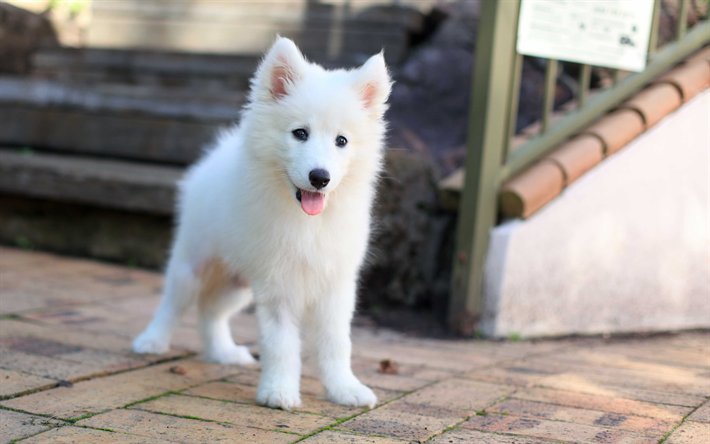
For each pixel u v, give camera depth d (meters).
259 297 2.07
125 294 2.83
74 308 2.62
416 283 2.90
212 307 2.30
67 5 4.95
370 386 2.18
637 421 1.99
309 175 1.97
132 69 4.19
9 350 2.23
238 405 2.03
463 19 3.79
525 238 2.62
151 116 3.57
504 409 2.05
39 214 3.45
